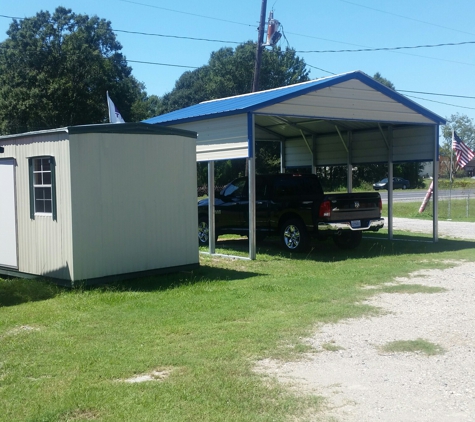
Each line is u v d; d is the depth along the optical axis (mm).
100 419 4445
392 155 17172
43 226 10141
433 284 9898
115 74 49344
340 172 41781
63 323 7371
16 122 43625
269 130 18469
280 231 14578
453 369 5574
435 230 16391
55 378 5383
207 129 13719
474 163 84750
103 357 5977
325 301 8609
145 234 10570
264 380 5281
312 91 13438
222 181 47125
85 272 9695
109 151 9992
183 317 7660
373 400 4816
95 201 9805
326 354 6062
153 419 4430
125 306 8320
